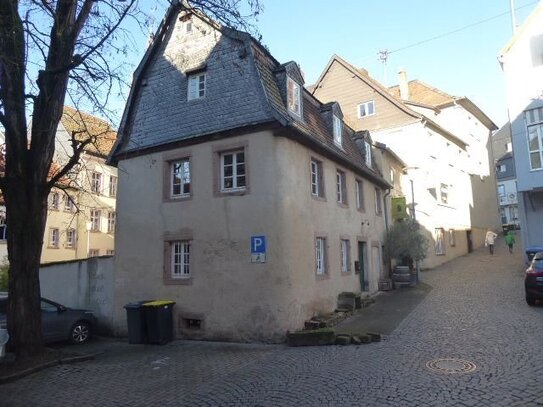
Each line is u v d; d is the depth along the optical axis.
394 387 6.67
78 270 15.05
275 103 12.47
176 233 13.09
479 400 5.91
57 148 27.55
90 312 13.42
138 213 13.98
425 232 25.89
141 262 13.63
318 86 31.81
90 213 33.53
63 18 9.93
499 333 9.97
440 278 21.64
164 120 13.98
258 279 11.59
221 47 13.38
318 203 13.75
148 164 14.03
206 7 8.97
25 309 9.84
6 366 9.16
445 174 30.38
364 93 29.73
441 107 33.38
